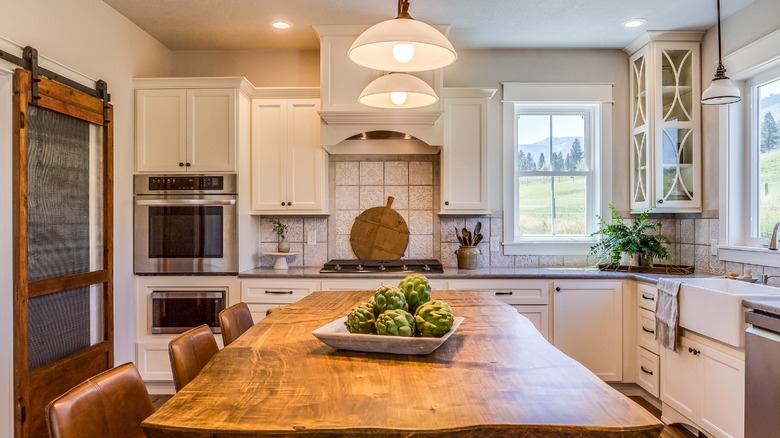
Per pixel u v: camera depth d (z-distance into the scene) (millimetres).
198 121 3420
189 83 3416
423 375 1165
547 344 1454
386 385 1094
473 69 3926
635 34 3572
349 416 915
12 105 2285
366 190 3955
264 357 1326
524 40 3703
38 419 2391
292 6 3137
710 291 2420
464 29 3482
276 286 3383
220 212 3404
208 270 3402
